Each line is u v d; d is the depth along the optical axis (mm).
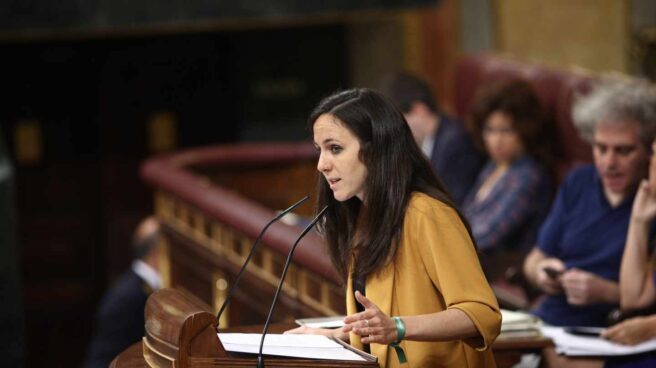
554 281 11570
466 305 7387
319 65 28219
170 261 18391
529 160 14938
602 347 10445
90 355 17875
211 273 16406
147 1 23500
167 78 29500
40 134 29531
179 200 18062
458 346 7887
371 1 24156
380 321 7152
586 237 11648
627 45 22922
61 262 30016
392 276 7789
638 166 11320
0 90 29156
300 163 21047
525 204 14727
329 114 7754
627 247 11000
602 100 11414
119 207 29938
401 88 16859
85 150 29719
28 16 23172
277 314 13438
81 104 29578
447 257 7535
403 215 7691
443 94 25672
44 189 29750
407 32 25906
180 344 7203
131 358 7887
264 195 21016
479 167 16594
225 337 7754
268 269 13883
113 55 29344
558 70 16016
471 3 24844
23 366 19688
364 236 7793
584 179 11906
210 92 29531
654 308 10953
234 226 14875
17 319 19688
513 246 14844
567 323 11625
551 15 23609
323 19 25906
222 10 23750
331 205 8164
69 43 29094
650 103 11250
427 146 17016
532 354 10641
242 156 20797
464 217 7816
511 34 24094
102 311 18000
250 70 28469
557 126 15312
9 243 19594
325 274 11609
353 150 7715
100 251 30188
